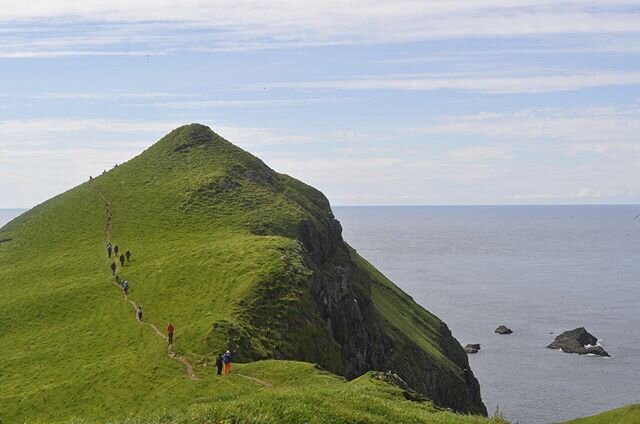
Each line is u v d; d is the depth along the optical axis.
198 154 140.38
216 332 61.75
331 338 73.88
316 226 117.44
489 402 137.25
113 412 49.75
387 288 153.38
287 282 75.25
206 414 25.78
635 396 139.00
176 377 53.78
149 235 105.38
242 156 141.12
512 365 163.25
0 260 110.12
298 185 142.88
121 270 90.69
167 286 79.69
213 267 81.50
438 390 114.69
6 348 71.94
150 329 68.12
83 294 83.12
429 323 152.88
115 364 59.22
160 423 25.53
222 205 114.62
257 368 53.19
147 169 137.88
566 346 177.38
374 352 100.31
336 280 99.62
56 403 53.91
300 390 32.16
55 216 123.56
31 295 86.75
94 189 132.00
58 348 68.56
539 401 137.12
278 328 67.88
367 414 29.47
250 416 25.86
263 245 86.12
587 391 142.50
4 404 54.94
